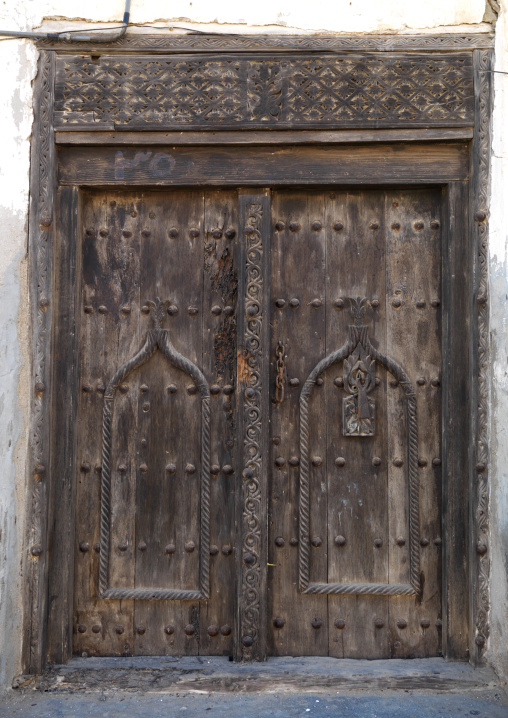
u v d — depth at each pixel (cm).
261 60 299
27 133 296
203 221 312
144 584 305
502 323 288
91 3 298
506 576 281
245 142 299
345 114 297
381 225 312
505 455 284
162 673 288
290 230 311
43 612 289
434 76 298
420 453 306
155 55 301
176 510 307
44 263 296
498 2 294
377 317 309
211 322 310
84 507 307
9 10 295
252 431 299
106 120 298
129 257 313
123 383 309
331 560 305
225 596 305
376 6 299
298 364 308
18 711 264
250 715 261
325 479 307
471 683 279
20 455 290
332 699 271
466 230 300
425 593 304
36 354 295
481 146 296
